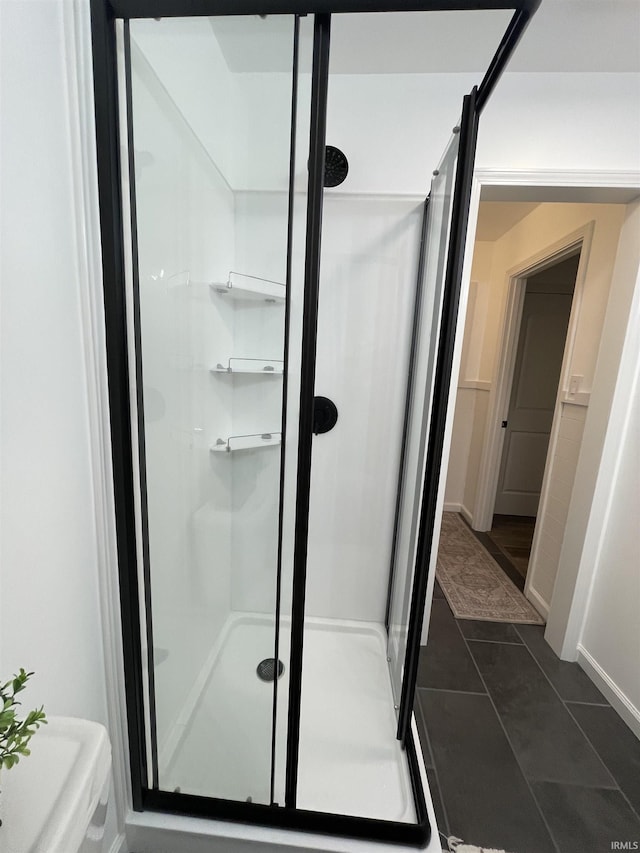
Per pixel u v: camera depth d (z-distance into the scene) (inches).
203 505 50.9
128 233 31.6
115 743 35.6
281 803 38.7
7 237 21.6
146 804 39.1
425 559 42.5
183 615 46.9
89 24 26.7
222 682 47.4
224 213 50.8
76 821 16.9
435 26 45.8
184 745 43.1
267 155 48.8
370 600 70.9
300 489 33.9
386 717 53.7
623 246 61.3
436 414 40.6
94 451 30.7
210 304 49.8
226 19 35.1
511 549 112.3
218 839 37.7
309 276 32.0
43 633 26.0
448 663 66.9
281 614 44.0
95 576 32.0
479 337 131.8
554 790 46.6
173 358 41.8
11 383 22.5
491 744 52.1
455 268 37.8
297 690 36.1
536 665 67.2
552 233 91.5
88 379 29.5
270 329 54.1
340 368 64.3
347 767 46.0
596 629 64.4
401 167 57.9
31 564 24.7
